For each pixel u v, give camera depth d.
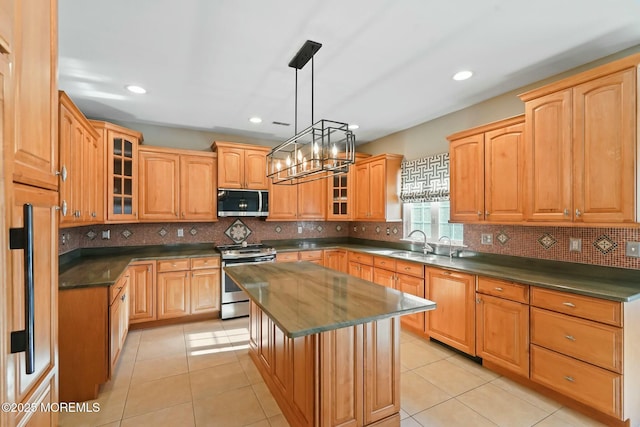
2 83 0.83
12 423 0.89
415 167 4.00
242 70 2.47
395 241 4.43
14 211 0.92
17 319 0.92
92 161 2.84
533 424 1.92
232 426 1.92
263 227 4.77
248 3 1.69
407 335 3.31
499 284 2.44
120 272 2.59
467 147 2.99
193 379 2.45
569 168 2.17
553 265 2.61
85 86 2.76
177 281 3.65
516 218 2.55
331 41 2.06
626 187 1.89
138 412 2.04
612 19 1.83
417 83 2.72
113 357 2.38
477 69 2.46
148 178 3.71
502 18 1.82
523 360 2.28
